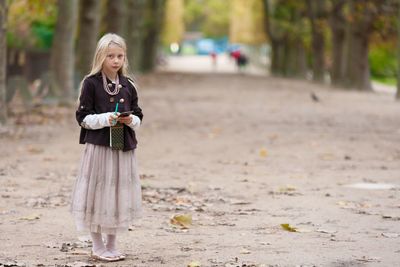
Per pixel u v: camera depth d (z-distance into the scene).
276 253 8.21
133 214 7.93
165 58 123.00
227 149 18.59
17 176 14.01
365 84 50.38
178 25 138.38
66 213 10.63
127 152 7.89
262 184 13.38
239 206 11.27
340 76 56.19
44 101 30.39
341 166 15.81
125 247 8.59
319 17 64.50
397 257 8.01
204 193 12.41
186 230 9.52
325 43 70.31
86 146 7.88
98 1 35.75
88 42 35.62
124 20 49.69
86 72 35.59
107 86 7.87
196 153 17.77
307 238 9.03
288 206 11.24
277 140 20.69
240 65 98.56
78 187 7.87
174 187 12.90
